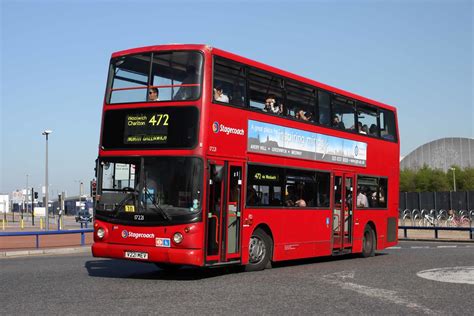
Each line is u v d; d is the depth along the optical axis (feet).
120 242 43.96
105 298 34.73
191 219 42.06
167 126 43.68
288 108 53.98
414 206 204.85
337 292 37.63
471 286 41.01
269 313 30.22
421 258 64.85
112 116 45.96
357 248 64.39
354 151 64.34
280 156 52.21
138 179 43.88
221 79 45.50
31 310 30.71
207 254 43.06
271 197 51.03
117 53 46.96
